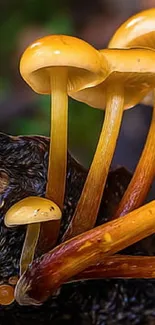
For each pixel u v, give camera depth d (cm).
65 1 161
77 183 43
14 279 42
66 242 41
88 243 41
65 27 154
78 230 42
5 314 43
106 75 41
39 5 157
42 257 41
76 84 42
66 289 43
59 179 42
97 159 42
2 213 42
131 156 114
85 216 42
